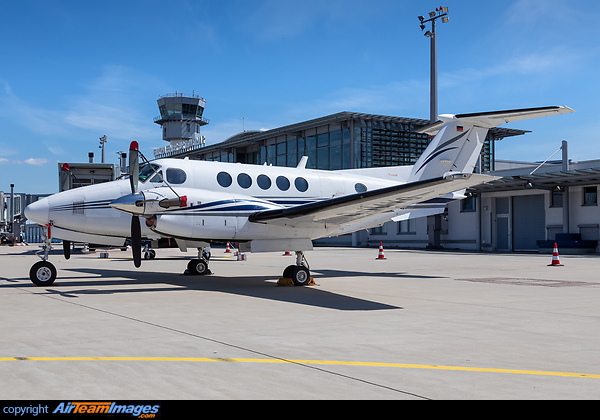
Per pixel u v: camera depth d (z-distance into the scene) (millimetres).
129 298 9219
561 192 27266
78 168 23641
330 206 10414
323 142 38812
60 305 8305
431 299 9156
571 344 5504
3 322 6734
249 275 14102
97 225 11531
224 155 48531
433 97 31703
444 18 31109
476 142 14547
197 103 68188
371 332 6156
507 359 4848
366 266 17719
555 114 12031
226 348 5277
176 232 10828
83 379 4145
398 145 38344
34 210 11156
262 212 11109
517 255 25094
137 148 10977
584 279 12852
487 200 30750
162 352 5086
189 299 9109
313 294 9883
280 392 3838
